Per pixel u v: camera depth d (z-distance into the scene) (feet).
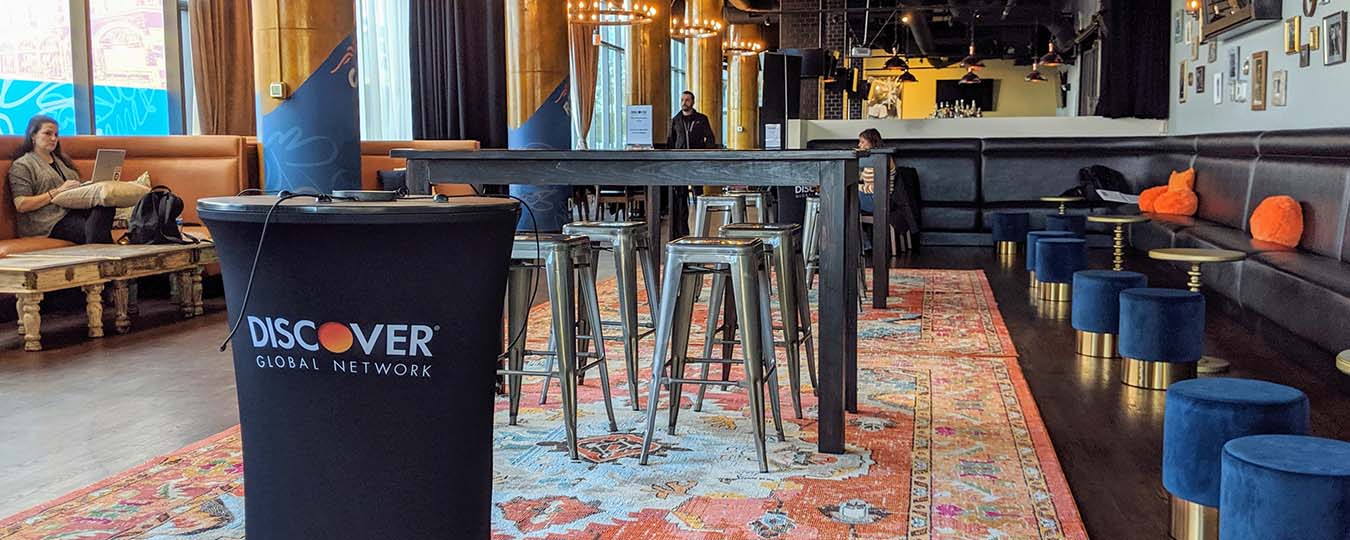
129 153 24.41
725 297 13.53
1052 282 22.25
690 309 11.44
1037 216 35.81
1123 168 35.40
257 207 4.82
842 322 10.55
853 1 65.98
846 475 9.95
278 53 22.39
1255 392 8.32
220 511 8.95
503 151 11.12
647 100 50.47
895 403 12.85
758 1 70.23
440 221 4.77
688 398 13.26
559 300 10.52
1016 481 9.71
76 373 14.98
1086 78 60.18
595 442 11.16
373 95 36.76
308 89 22.47
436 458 5.05
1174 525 8.43
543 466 10.27
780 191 25.45
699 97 62.69
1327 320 13.80
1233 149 24.79
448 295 4.91
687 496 9.36
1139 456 10.72
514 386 11.78
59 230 20.71
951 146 36.63
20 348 17.03
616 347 17.04
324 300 4.88
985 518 8.72
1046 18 63.98
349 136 23.18
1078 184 35.60
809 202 21.66
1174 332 13.56
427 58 39.19
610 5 34.24
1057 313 20.51
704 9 51.83
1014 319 19.77
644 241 13.71
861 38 79.05
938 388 13.69
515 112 34.83
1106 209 34.14
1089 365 15.39
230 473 10.02
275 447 5.09
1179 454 8.27
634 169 10.91
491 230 4.98
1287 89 22.93
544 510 8.98
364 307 4.87
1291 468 6.67
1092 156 35.76
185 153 24.54
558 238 10.69
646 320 19.61
